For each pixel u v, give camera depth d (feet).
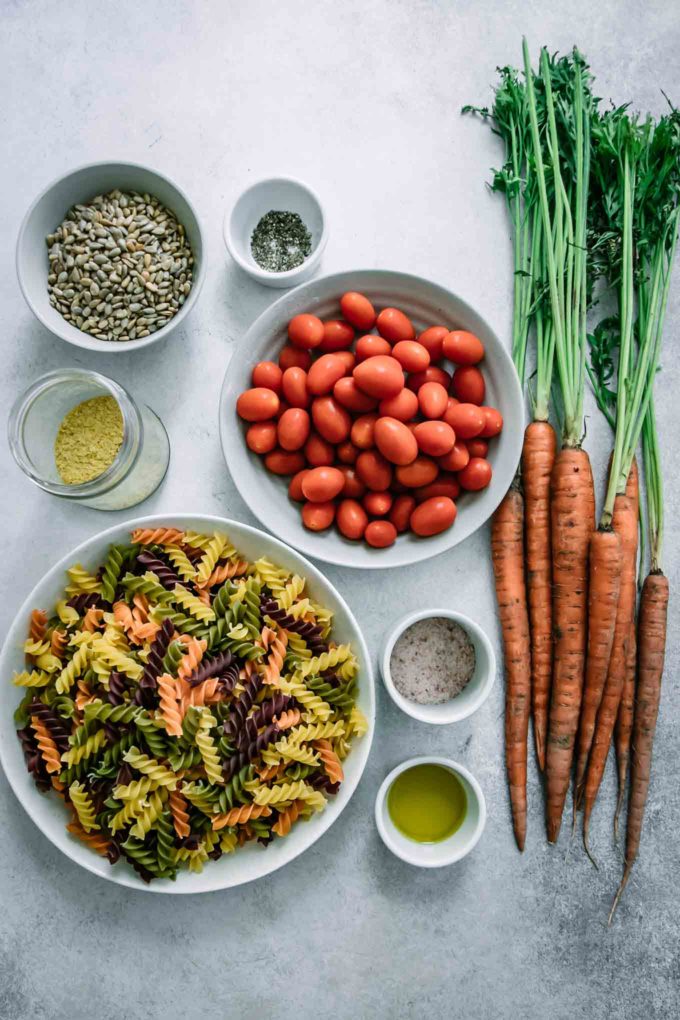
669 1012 4.89
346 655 4.25
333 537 4.50
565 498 4.57
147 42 4.89
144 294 4.54
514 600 4.70
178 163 4.89
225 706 4.00
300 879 4.80
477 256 4.91
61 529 4.80
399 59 4.93
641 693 4.79
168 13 4.89
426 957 4.83
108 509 4.73
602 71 5.01
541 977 4.87
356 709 4.29
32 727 4.10
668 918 4.93
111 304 4.55
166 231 4.58
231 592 4.25
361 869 4.80
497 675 4.87
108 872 4.17
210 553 4.23
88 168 4.41
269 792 3.98
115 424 4.46
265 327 4.36
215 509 4.83
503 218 4.93
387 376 4.10
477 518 4.42
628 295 4.49
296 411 4.31
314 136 4.91
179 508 4.83
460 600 4.85
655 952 4.91
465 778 4.45
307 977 4.78
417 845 4.63
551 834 4.81
